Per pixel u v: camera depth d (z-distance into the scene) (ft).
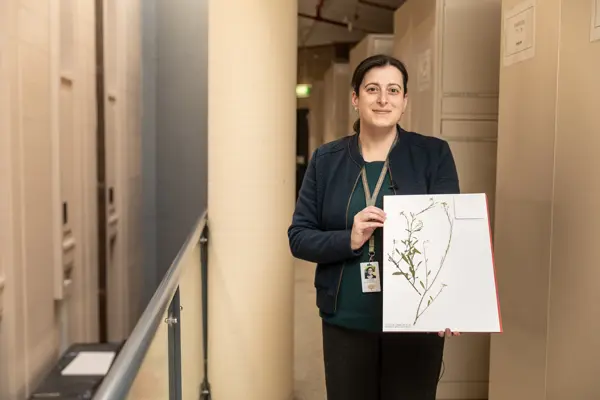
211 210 8.29
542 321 6.36
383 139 4.96
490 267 4.50
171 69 14.85
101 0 12.19
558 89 6.09
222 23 8.07
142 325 3.38
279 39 8.29
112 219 12.91
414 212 4.61
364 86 4.83
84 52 11.34
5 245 7.95
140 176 15.02
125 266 13.62
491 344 7.73
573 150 5.81
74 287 10.87
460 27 9.66
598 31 5.43
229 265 8.25
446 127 9.75
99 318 12.28
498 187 7.59
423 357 4.82
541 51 6.45
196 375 6.91
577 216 5.74
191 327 6.25
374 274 4.73
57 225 9.73
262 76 8.18
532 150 6.66
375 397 5.02
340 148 5.12
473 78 9.73
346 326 4.82
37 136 8.96
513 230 7.13
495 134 9.80
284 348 8.58
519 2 7.00
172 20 14.71
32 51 8.64
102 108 12.33
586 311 5.58
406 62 11.60
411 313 4.46
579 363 5.69
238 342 8.29
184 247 5.87
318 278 5.04
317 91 31.65
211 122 8.23
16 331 8.16
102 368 9.62
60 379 9.12
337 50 30.25
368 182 4.90
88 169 11.62
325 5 22.33
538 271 6.48
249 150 8.19
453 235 4.57
